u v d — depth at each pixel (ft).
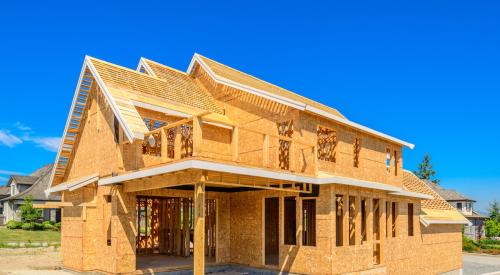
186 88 65.62
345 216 52.24
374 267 56.70
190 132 59.11
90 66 56.24
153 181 45.91
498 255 126.62
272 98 51.90
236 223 59.62
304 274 51.03
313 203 57.31
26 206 134.00
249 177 46.01
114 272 49.34
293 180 46.83
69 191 61.16
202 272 38.91
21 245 90.22
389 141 69.31
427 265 73.00
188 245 64.85
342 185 51.78
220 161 40.16
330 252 49.01
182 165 38.42
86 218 54.90
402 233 66.74
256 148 58.44
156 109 53.52
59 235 117.29
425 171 260.21
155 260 60.34
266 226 70.95
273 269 54.44
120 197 50.39
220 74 62.90
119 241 49.78
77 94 59.67
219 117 61.98
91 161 58.70
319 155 59.16
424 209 77.25
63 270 59.11
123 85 56.13
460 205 199.21
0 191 182.91
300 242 52.11
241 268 57.82
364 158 63.10
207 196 58.29
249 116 60.34
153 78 62.54
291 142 48.88
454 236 82.69
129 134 45.62
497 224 186.50
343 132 59.21
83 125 61.93
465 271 89.20
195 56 68.28
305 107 52.06
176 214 67.41
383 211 59.93
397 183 71.82
